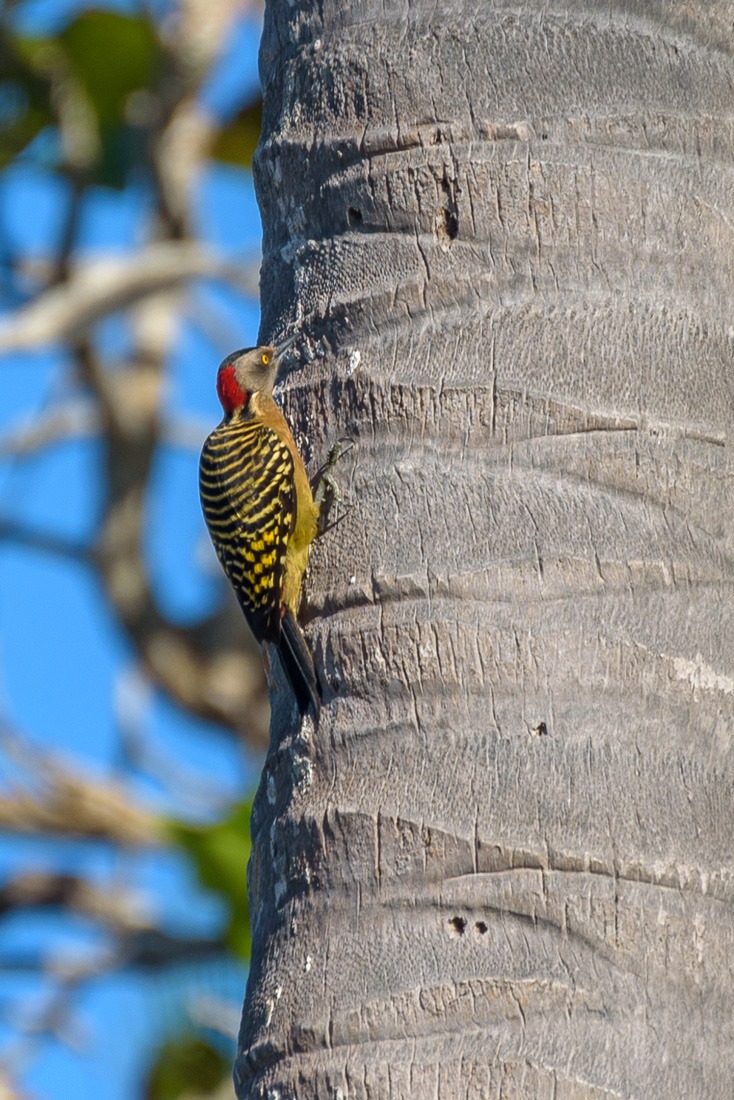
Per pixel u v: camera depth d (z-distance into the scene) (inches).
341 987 352.2
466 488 380.5
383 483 389.4
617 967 345.7
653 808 358.0
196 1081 907.4
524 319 389.7
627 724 362.6
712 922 356.8
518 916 347.9
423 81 408.2
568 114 399.5
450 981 344.2
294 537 419.8
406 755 366.6
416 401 391.5
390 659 373.7
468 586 371.6
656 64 405.4
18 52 1011.9
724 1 416.5
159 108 1053.8
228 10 1066.1
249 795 832.9
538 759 358.0
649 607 371.6
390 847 358.6
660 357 388.2
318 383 414.6
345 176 417.7
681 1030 346.0
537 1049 337.4
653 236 395.9
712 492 385.4
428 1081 337.7
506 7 406.6
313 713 382.6
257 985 374.3
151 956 946.7
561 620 367.9
